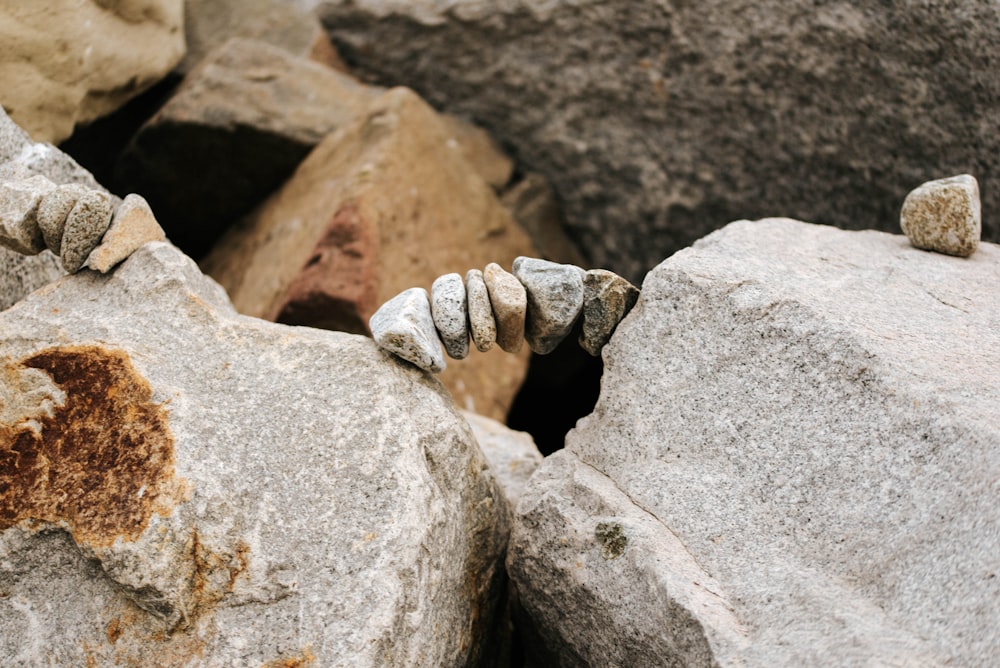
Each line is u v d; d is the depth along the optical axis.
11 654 1.36
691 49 2.28
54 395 1.43
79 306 1.52
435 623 1.40
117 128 2.39
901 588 1.29
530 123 2.48
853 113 2.15
